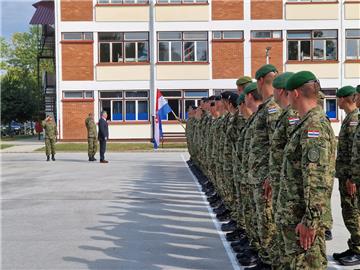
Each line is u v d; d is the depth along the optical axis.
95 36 32.19
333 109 32.12
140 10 32.25
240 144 6.55
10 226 8.60
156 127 27.11
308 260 4.08
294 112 4.65
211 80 32.34
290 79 4.25
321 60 32.03
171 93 32.47
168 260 6.51
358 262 6.25
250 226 6.25
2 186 13.71
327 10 31.95
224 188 8.57
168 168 17.89
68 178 15.26
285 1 32.06
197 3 32.22
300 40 32.16
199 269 6.12
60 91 32.09
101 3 32.22
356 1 31.91
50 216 9.43
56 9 32.00
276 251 5.25
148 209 10.02
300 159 4.17
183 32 32.34
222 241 7.43
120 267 6.23
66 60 32.12
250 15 32.12
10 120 56.00
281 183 4.30
